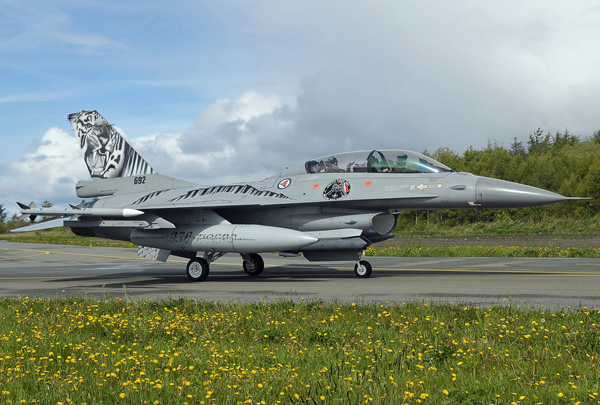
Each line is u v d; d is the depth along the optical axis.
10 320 8.94
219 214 17.02
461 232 49.19
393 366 5.43
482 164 59.09
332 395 4.45
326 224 15.66
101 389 4.90
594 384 4.71
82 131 19.64
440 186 14.71
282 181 16.42
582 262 20.41
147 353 6.41
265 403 4.39
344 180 15.54
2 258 31.53
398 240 41.44
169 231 16.23
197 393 4.71
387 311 8.64
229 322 7.95
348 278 15.80
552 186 55.34
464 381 4.88
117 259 30.19
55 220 17.03
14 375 5.30
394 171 15.39
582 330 6.77
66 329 7.95
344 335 6.88
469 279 14.41
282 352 6.13
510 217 52.41
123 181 18.98
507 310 8.41
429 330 7.08
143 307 9.84
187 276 17.45
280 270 19.92
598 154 55.75
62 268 24.16
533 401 4.43
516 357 5.78
